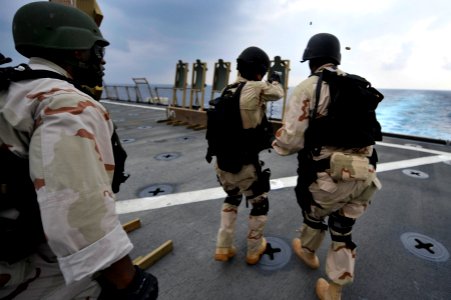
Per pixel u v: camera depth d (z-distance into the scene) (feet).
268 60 6.10
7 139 2.29
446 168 14.62
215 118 5.83
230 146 5.70
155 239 8.05
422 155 17.30
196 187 11.94
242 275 6.55
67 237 2.04
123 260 2.48
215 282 6.31
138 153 17.42
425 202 10.52
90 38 2.88
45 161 2.08
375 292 5.99
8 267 2.49
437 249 7.54
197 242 7.89
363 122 4.58
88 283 2.93
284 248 7.61
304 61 5.60
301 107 4.97
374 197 10.99
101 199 2.21
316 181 4.96
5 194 2.31
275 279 6.41
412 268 6.75
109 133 2.76
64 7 2.79
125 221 9.11
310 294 5.98
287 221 9.12
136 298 2.52
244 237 8.20
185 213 9.64
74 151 2.14
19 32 2.68
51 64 2.78
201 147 18.80
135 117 32.50
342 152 4.86
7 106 2.29
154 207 10.10
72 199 2.05
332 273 5.13
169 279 6.40
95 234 2.14
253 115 5.57
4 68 2.51
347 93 4.51
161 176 13.29
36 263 2.66
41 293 2.72
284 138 5.18
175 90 29.55
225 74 25.05
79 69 2.97
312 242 6.35
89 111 2.43
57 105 2.26
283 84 20.57
